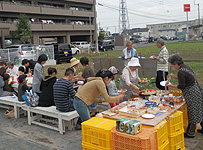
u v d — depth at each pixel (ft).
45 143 14.55
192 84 13.29
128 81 15.93
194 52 67.82
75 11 133.80
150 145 9.50
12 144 14.62
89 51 95.55
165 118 11.39
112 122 11.28
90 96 13.39
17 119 19.58
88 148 11.15
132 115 11.66
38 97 17.85
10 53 53.26
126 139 9.70
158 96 14.29
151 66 30.83
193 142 13.44
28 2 111.86
